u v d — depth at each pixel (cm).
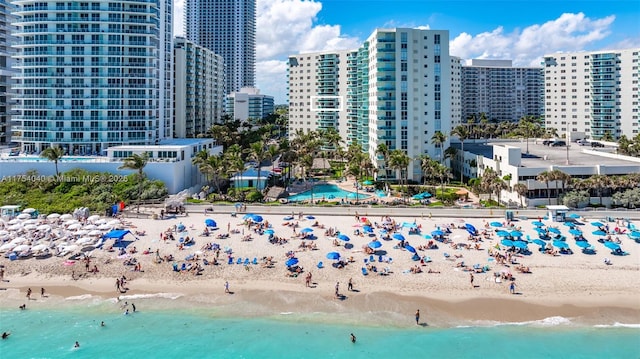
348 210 9125
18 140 13125
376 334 5097
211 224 7850
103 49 12950
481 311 5481
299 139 15625
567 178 9125
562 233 7662
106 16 12938
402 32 13475
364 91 15475
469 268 6431
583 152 13450
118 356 4759
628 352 4747
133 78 13225
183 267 6506
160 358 4741
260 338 5053
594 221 8269
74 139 12812
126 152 11331
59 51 12850
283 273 6394
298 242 7388
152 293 5978
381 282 6125
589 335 5031
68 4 12862
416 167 13538
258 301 5759
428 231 7869
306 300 5756
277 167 15350
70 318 5450
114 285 6159
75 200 9481
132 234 7744
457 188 11938
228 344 4953
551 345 4872
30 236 7569
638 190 9069
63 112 12838
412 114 13550
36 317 5472
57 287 6134
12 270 6538
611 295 5778
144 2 13162
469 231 7656
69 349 4888
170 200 9281
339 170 15438
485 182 9875
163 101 15162
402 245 7156
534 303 5622
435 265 6544
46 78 12794
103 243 7350
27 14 12875
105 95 12988
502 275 6191
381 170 13488
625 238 7388
